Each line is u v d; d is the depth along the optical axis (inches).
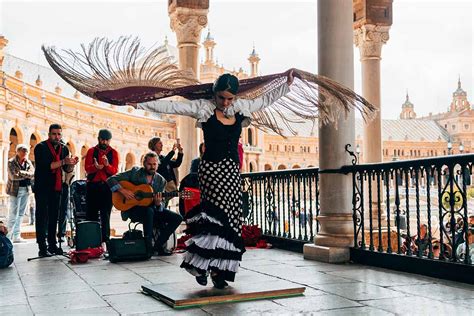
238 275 202.4
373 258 229.0
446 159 191.2
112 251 254.5
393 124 3782.0
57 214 289.7
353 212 244.5
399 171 222.2
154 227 282.5
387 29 407.8
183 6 389.7
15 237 391.5
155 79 149.3
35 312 145.4
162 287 170.9
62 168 291.7
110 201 312.2
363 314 138.5
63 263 255.1
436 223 696.4
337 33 244.8
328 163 249.4
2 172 1449.3
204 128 158.6
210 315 138.7
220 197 155.5
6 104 1476.4
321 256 245.3
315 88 163.9
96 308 149.2
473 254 228.2
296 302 153.9
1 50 1625.2
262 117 168.7
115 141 2169.0
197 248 155.1
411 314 138.2
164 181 284.7
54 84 2390.5
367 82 404.8
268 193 333.1
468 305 149.2
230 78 154.9
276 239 313.9
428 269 199.9
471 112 3944.4
